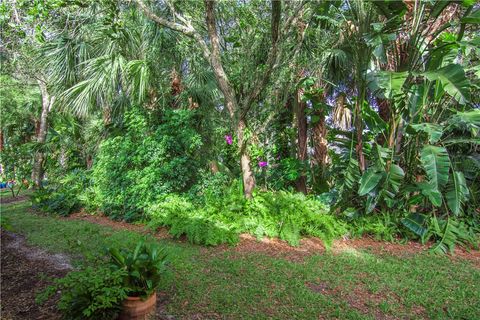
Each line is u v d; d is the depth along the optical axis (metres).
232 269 3.75
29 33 6.94
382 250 4.75
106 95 6.61
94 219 6.51
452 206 4.84
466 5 4.48
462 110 5.29
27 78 10.88
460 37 4.70
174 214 5.32
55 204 7.23
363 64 5.27
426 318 2.87
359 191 4.91
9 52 8.03
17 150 10.84
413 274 3.82
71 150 9.05
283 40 5.28
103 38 6.84
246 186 5.93
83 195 7.23
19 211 7.59
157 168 6.05
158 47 6.56
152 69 6.52
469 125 4.71
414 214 5.26
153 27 6.55
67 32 7.18
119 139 6.71
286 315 2.80
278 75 5.80
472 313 2.94
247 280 3.48
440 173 4.54
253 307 2.92
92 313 2.40
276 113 6.12
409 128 5.00
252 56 6.09
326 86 6.96
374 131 5.54
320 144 7.04
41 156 10.18
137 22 6.86
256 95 5.58
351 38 5.47
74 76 7.19
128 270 2.63
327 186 6.74
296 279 3.54
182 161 6.04
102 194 6.76
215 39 5.73
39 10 5.11
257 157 6.67
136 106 6.68
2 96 12.56
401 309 3.01
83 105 6.49
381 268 3.94
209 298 3.05
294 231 4.88
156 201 5.90
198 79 7.11
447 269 4.02
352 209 5.59
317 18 5.86
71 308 2.43
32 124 13.60
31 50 7.46
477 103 6.27
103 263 3.01
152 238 4.93
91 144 8.21
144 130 6.48
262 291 3.21
